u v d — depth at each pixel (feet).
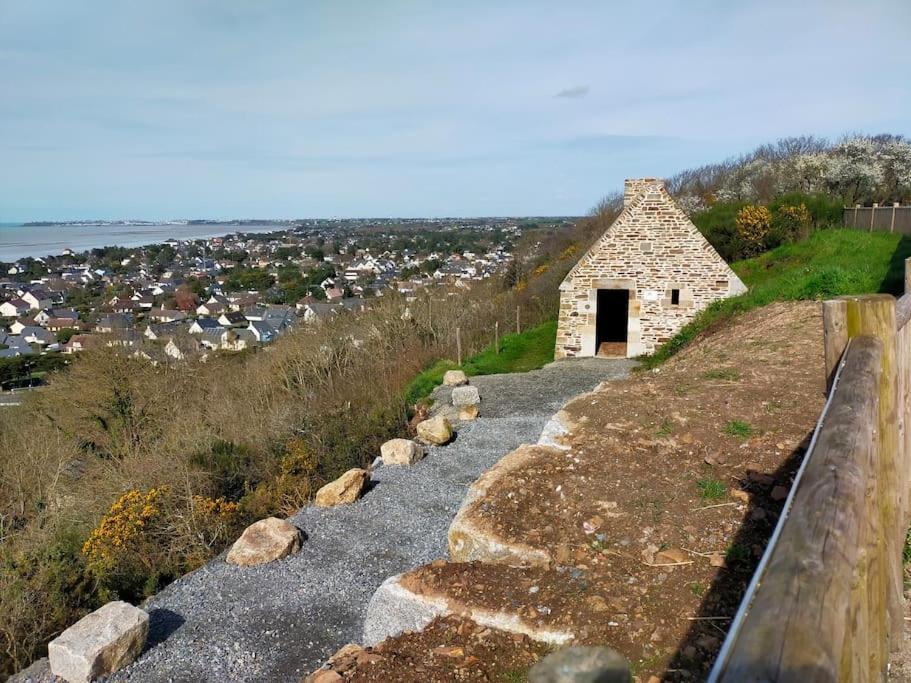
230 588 25.29
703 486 17.94
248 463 46.21
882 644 8.51
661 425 21.70
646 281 58.80
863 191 96.89
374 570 26.11
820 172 98.53
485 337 85.66
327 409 57.77
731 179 119.24
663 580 14.57
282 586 25.26
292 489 38.27
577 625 13.76
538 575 15.70
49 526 41.73
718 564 14.75
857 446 6.66
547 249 131.64
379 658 14.42
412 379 69.36
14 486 55.83
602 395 25.63
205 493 40.60
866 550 6.79
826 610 4.51
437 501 32.07
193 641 21.93
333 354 84.02
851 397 7.63
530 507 18.25
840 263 54.19
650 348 59.21
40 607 26.99
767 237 72.74
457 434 42.04
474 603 15.21
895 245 56.34
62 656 20.11
